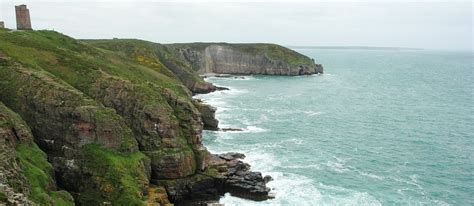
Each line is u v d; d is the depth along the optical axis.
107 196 50.56
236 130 95.56
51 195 44.50
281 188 62.44
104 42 157.25
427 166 74.00
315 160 75.69
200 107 96.06
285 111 121.19
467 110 126.00
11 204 31.59
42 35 98.81
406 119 111.69
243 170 66.69
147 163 57.88
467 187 65.19
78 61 77.50
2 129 45.47
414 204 58.59
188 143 64.75
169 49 195.00
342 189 62.78
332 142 87.94
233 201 58.47
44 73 65.25
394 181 66.75
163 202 53.72
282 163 73.38
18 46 77.50
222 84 183.62
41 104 57.38
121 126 57.81
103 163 53.25
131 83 69.56
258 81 198.00
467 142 89.38
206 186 61.06
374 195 61.03
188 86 153.50
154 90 71.56
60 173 53.84
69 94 58.31
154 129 62.69
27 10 102.94
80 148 55.16
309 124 104.38
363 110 124.50
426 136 94.00
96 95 67.56
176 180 59.44
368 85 189.88
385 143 87.94
